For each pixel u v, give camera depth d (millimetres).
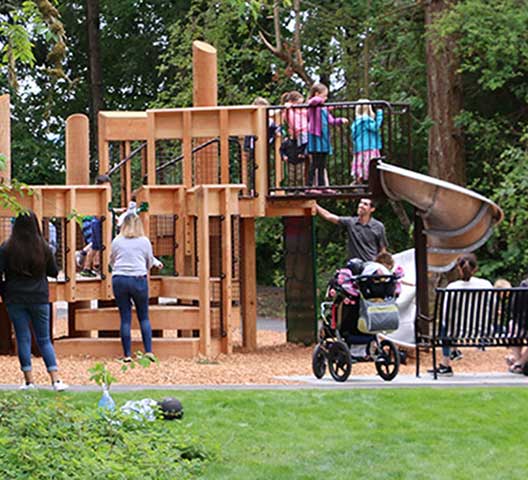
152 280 19047
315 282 21156
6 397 10758
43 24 10984
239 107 19469
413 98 28859
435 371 15078
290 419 11758
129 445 9867
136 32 43750
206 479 9523
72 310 19734
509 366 16375
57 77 11164
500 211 16109
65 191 18141
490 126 28016
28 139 42562
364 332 14766
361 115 19688
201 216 18000
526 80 29516
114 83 44938
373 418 11852
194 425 11375
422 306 16359
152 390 13133
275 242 32375
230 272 18500
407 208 32531
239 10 13008
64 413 10398
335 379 14688
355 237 19125
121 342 17734
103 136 20875
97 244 19797
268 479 9570
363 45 30875
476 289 15070
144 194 19078
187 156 19547
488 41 25766
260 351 20078
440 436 11125
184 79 32344
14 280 13086
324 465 10023
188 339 17906
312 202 20156
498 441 11031
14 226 13109
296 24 29469
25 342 13164
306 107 19625
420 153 31734
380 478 9641
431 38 26266
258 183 19531
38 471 8617
